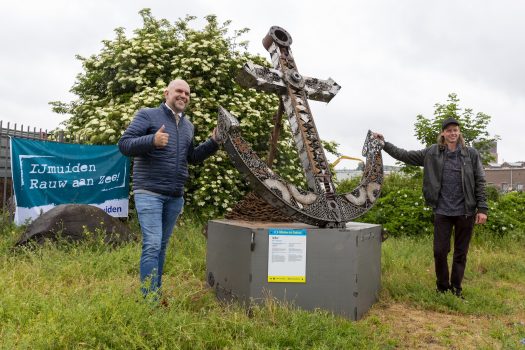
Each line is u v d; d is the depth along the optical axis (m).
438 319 4.16
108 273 4.89
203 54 8.82
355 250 3.97
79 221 6.26
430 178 4.97
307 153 4.50
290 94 4.79
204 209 8.04
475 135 11.84
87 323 2.93
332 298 3.91
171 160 3.94
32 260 5.09
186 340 3.03
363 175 4.77
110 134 8.01
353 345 3.31
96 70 9.30
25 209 7.11
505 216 9.25
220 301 4.29
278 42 5.07
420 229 8.83
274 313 3.62
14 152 7.02
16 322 3.17
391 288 4.98
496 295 5.12
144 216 3.84
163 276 4.92
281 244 3.84
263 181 3.88
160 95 7.87
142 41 8.92
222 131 3.95
